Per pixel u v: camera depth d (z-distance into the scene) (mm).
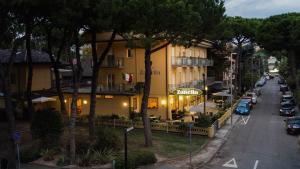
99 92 41438
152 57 42000
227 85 69688
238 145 29859
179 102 46344
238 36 62000
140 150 25500
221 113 40406
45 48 46500
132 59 43125
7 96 21672
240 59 64438
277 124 40000
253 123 40688
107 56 43375
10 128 21797
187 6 23328
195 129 32781
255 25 59938
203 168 23078
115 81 44531
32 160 23141
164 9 22281
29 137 29109
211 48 61281
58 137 25719
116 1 21438
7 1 17266
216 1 26453
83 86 49188
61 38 29000
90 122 28078
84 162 22234
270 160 25172
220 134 33906
